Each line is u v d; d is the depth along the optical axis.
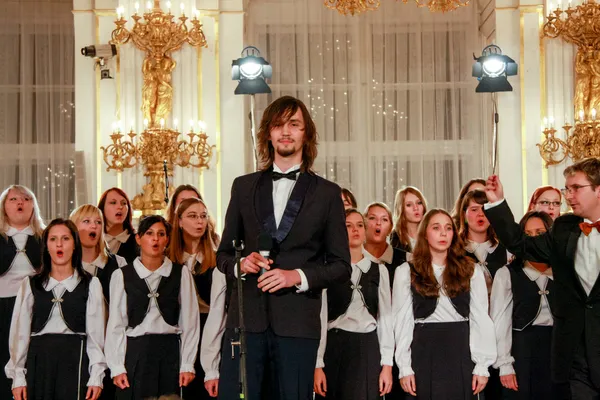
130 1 8.31
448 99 9.96
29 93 10.43
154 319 5.55
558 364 4.76
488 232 6.23
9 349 5.61
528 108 8.45
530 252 4.85
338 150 9.91
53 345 5.51
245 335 3.97
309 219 4.04
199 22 8.27
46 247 5.60
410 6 9.98
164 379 5.54
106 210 6.73
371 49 9.98
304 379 3.94
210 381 5.38
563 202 8.27
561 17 8.41
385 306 5.64
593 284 4.68
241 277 3.95
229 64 8.52
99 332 5.59
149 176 8.19
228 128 8.46
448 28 9.97
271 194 4.11
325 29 9.98
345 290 5.62
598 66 8.19
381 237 6.14
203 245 6.01
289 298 3.98
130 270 5.62
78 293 5.58
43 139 10.43
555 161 8.34
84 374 5.54
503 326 5.68
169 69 8.24
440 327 5.45
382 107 9.95
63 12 10.56
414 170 9.89
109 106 8.32
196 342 5.63
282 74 9.91
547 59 8.46
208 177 8.34
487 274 6.10
